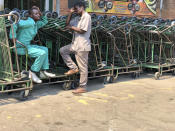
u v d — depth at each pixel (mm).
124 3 8727
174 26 6355
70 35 5363
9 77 4008
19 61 4582
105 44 6027
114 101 4293
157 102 4312
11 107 3805
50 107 3875
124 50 6000
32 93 4594
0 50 4020
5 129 3037
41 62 4277
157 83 5848
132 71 6102
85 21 4309
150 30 6078
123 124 3336
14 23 3793
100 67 5371
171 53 6836
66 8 7211
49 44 5488
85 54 4492
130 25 5668
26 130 3043
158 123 3412
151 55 7137
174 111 3893
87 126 3232
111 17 5938
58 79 5008
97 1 7945
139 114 3719
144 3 9367
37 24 4535
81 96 4523
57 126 3197
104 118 3520
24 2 6453
